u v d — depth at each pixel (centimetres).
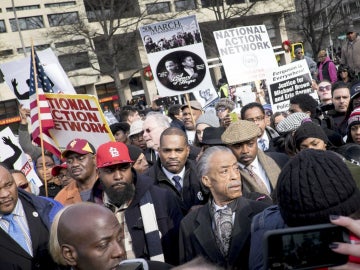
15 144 615
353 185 168
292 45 1722
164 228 356
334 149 404
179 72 681
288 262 139
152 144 587
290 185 170
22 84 653
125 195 350
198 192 390
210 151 312
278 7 4297
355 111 421
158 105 1448
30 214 321
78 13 4191
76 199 412
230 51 793
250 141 390
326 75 1123
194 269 141
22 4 4472
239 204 302
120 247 221
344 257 138
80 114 473
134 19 4056
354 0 3531
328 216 163
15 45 4509
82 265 217
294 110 610
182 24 670
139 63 4722
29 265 308
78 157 410
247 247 290
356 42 1127
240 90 1080
